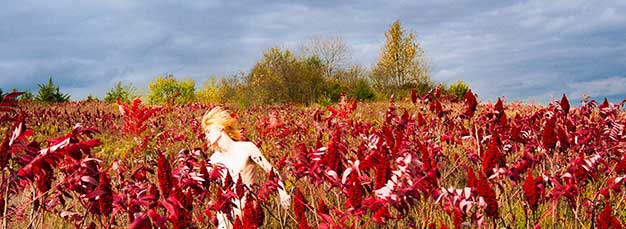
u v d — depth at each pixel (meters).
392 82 36.94
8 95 4.57
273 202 5.44
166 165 3.24
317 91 33.50
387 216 3.33
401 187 3.33
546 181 4.08
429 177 3.51
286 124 11.89
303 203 3.72
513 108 13.78
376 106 21.81
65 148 3.06
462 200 3.37
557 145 5.37
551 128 5.05
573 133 6.14
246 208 3.33
